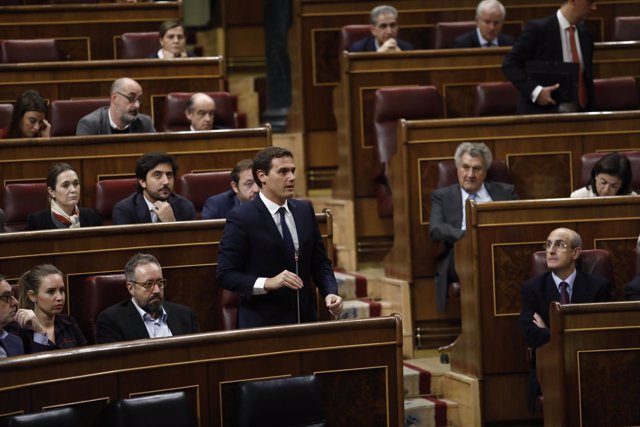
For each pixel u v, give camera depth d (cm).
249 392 1188
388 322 1305
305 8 2284
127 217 1580
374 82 2030
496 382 1605
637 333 1395
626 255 1645
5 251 1429
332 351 1283
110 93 2012
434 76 2062
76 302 1460
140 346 1184
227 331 1233
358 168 1992
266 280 1290
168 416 1118
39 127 1820
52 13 2311
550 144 1844
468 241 1612
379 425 1305
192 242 1499
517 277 1609
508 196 1742
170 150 1784
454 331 1788
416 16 2397
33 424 1055
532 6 2419
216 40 2886
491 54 2081
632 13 2475
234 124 1995
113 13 2334
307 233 1352
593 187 1703
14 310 1242
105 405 1164
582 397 1388
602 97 2081
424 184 1784
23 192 1655
